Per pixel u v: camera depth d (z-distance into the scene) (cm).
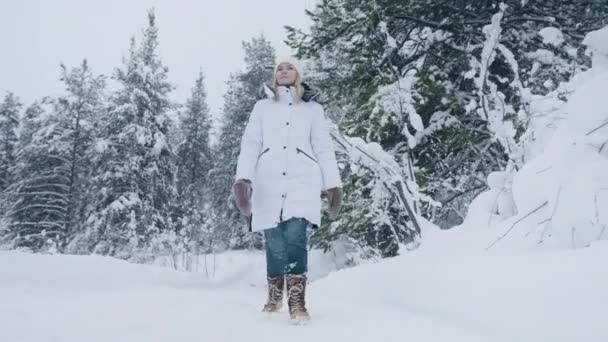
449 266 306
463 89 812
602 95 336
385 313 273
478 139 729
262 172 291
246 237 2489
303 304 253
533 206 334
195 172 2973
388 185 609
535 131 444
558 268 238
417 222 561
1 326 187
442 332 217
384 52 757
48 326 191
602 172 304
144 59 2200
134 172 1995
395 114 696
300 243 270
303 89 310
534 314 211
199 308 263
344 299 343
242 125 2708
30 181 2317
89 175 2130
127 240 1831
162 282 437
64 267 376
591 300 201
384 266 376
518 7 765
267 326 225
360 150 585
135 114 2039
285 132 295
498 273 263
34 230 2205
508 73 793
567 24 761
